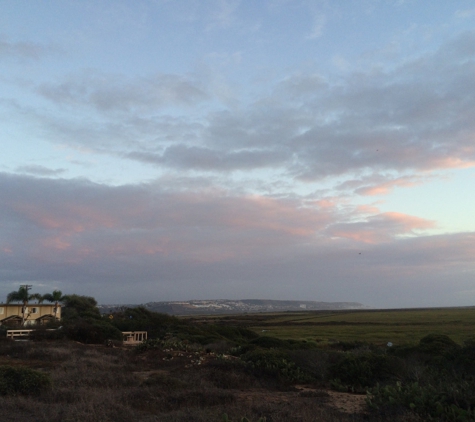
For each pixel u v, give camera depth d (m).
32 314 55.94
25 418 9.58
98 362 20.36
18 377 12.72
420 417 9.79
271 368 18.28
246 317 144.00
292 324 90.88
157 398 12.08
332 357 19.61
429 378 13.73
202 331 46.03
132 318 50.94
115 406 10.63
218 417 9.67
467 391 10.62
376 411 10.80
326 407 11.56
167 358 23.17
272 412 10.36
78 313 58.97
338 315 146.75
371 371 16.66
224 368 18.67
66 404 10.88
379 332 58.84
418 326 68.94
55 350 23.92
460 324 70.69
